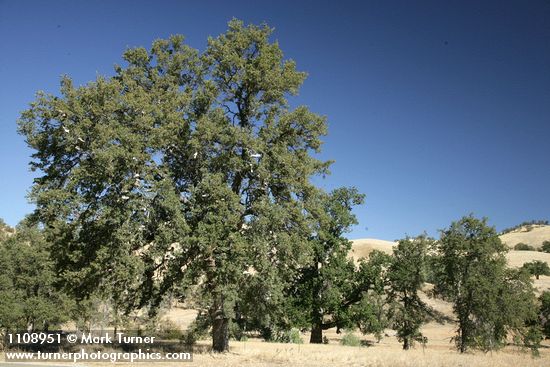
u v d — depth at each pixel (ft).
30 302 107.96
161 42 90.12
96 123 73.41
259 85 88.69
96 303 131.64
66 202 73.00
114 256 74.13
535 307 137.49
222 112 84.02
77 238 78.79
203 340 148.05
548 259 428.97
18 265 112.57
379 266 165.78
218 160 81.61
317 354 87.51
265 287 87.86
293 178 85.81
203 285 88.43
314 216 90.89
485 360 81.56
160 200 75.92
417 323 156.15
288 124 89.35
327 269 160.04
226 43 90.17
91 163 75.87
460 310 134.92
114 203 74.28
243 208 79.20
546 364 80.18
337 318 165.68
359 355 85.51
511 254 464.65
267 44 91.61
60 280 82.58
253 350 96.32
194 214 80.02
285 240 81.82
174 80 89.35
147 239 82.28
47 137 76.79
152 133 74.95
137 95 80.38
